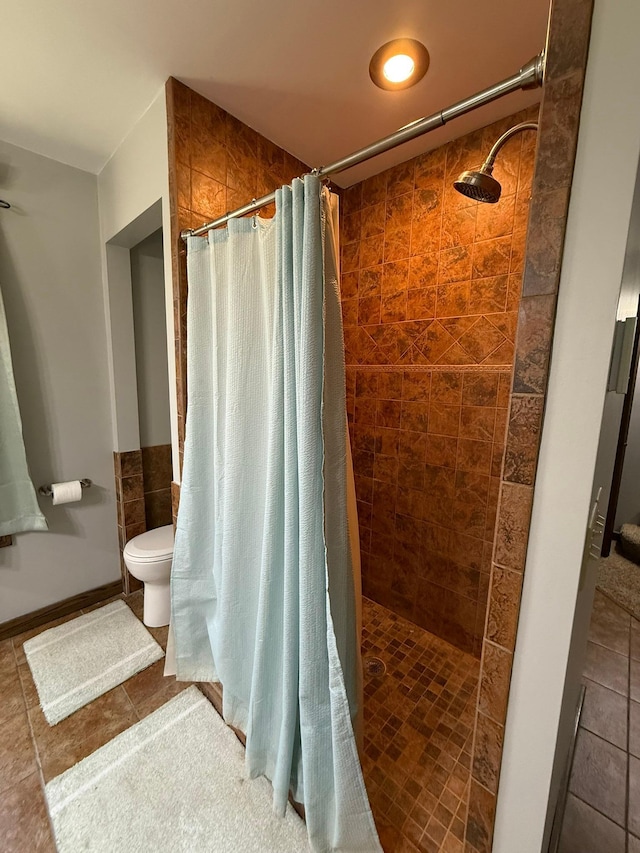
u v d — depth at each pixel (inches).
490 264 58.4
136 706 56.9
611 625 79.4
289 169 65.3
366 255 74.9
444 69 47.2
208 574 54.6
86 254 74.6
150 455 89.7
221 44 43.8
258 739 44.0
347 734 34.8
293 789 43.5
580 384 21.5
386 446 76.3
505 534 25.1
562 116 20.5
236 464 44.7
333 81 49.3
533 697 25.3
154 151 54.9
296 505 37.5
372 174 71.4
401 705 57.9
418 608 75.0
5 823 41.8
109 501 83.3
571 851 41.0
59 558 76.6
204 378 50.2
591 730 55.5
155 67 47.2
